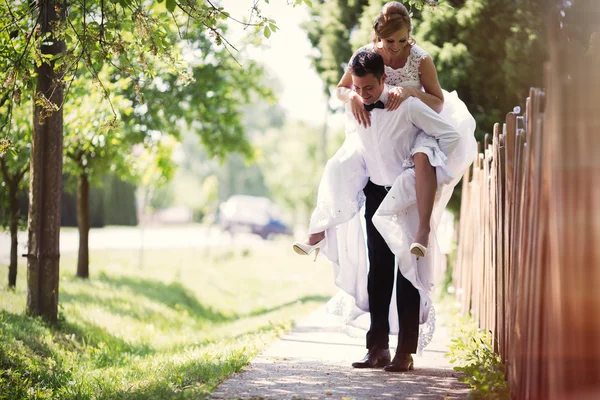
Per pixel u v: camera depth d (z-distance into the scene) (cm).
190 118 1446
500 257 552
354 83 550
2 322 749
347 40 1321
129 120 1312
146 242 3011
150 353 854
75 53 755
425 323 591
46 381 637
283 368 566
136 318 1102
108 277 1468
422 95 548
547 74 330
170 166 1509
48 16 717
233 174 7762
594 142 285
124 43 618
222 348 690
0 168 1053
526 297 400
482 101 1073
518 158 454
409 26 540
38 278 807
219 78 1431
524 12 1027
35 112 799
